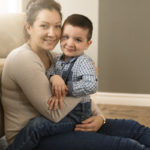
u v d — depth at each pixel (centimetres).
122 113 267
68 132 113
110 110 279
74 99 112
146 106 302
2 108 124
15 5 271
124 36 297
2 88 118
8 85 113
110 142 106
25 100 115
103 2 295
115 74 306
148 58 297
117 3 293
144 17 290
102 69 307
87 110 120
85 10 307
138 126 124
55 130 109
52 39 115
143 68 300
